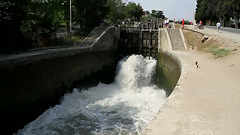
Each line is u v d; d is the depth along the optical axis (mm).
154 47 21875
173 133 3781
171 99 5551
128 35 23062
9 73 9523
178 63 11906
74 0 22125
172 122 4219
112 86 18422
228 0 39688
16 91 9930
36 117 11211
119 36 22547
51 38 18328
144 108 12461
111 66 20750
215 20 51406
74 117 11102
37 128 10008
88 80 17062
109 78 20141
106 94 15742
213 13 46062
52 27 19141
